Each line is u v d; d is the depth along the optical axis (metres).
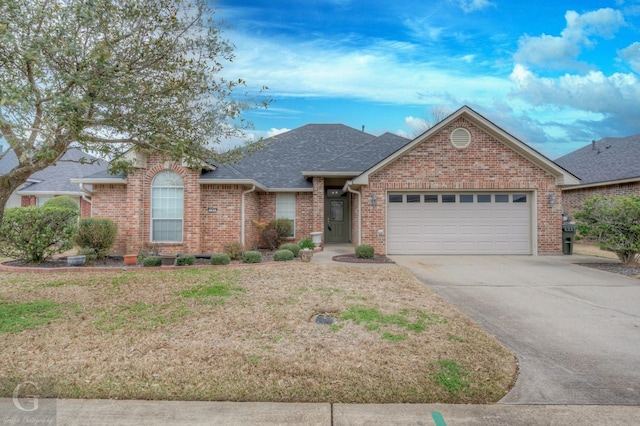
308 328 5.22
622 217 10.98
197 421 3.09
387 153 17.05
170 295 7.01
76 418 3.11
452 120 13.55
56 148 5.59
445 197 13.91
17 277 8.84
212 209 13.88
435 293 7.71
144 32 5.98
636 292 7.96
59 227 11.00
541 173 13.62
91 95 5.33
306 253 11.56
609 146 21.17
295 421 3.11
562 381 3.85
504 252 13.80
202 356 4.24
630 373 4.05
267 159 18.73
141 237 13.29
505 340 5.06
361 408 3.30
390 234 13.91
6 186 5.55
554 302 7.12
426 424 3.08
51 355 4.25
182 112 6.37
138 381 3.67
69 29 5.22
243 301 6.57
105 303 6.49
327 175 15.71
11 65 5.38
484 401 3.44
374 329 5.20
